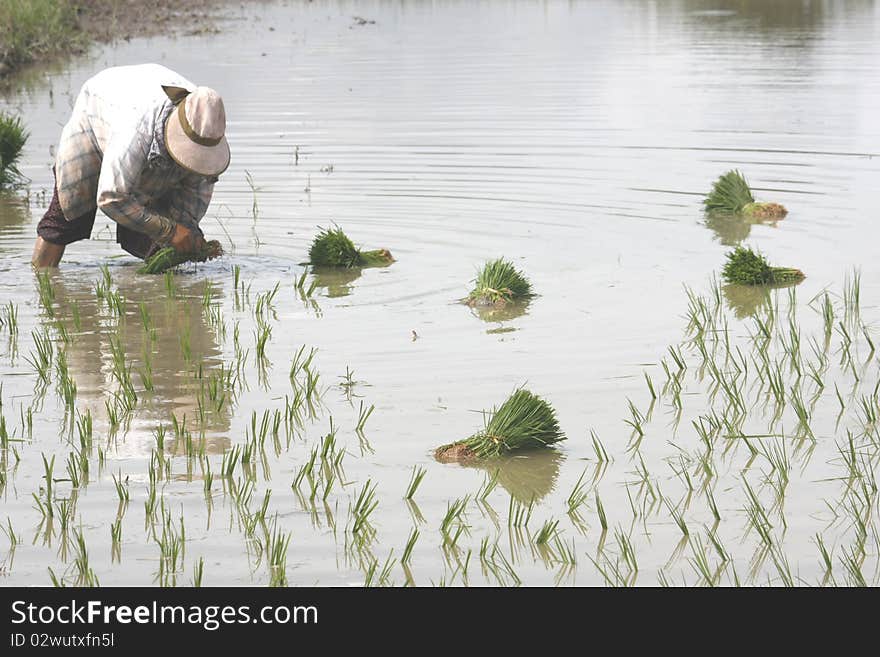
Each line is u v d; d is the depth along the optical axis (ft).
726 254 128.36
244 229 148.97
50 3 322.55
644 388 93.76
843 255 132.46
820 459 80.38
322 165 182.80
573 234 144.05
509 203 159.53
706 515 72.79
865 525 71.00
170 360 101.86
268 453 82.02
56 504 74.43
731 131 202.39
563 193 164.35
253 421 82.99
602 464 80.28
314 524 71.87
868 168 175.22
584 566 67.00
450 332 108.37
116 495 75.61
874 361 98.99
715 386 94.07
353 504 74.33
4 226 152.97
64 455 81.97
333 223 150.61
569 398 91.71
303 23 371.15
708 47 310.24
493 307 115.85
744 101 229.45
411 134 203.72
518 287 119.44
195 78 261.65
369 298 120.16
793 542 69.31
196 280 127.65
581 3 432.66
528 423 83.30
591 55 298.15
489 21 378.73
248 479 77.92
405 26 366.43
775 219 149.79
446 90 247.29
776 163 179.73
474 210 156.15
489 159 185.06
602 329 108.47
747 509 73.46
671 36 335.47
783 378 95.50
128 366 100.37
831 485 76.54
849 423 86.22
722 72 266.36
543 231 145.69
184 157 117.39
